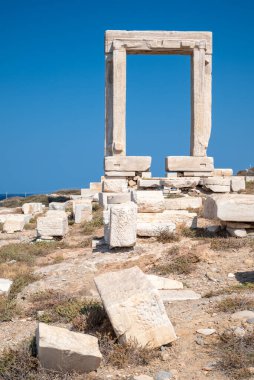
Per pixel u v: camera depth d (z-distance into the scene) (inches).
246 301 370.6
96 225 886.4
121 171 1256.8
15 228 985.5
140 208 702.5
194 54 1298.0
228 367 272.5
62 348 274.4
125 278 331.6
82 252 653.3
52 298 456.8
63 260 623.2
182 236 649.6
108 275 343.9
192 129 1306.6
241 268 506.0
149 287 309.7
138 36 1295.5
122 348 295.4
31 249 721.0
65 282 515.8
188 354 295.7
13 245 758.5
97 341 297.6
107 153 1338.6
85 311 371.6
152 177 1258.6
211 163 1264.8
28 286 515.2
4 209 1417.3
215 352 292.7
